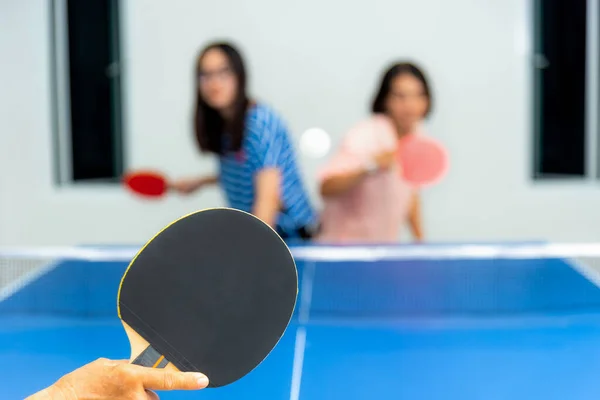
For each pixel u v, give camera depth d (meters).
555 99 4.74
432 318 1.82
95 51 4.76
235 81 2.58
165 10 4.51
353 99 4.52
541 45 4.67
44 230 4.72
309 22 4.48
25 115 4.66
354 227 2.88
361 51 4.50
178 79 4.55
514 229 4.63
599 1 4.63
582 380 1.31
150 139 4.59
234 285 0.89
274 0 4.48
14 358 1.48
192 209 4.64
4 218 4.73
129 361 0.85
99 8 4.68
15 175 4.70
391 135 2.76
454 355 1.49
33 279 2.26
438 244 2.72
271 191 2.57
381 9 4.47
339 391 1.27
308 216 2.85
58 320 1.79
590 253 2.33
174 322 0.87
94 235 4.71
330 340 1.62
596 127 4.73
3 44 4.61
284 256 0.90
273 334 0.90
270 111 2.63
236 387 1.29
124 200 4.68
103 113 4.84
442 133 4.56
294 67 4.52
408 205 2.96
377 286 2.17
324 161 4.54
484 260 2.47
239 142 2.61
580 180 4.78
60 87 4.81
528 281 2.20
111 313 1.86
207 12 4.50
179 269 0.88
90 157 4.90
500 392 1.25
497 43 4.48
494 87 4.52
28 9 4.60
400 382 1.32
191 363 0.88
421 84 2.77
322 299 2.04
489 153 4.57
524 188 4.60
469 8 4.46
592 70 4.70
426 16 4.47
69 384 0.79
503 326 1.72
